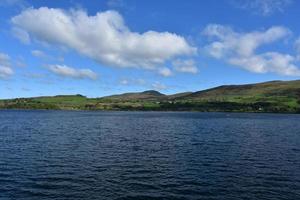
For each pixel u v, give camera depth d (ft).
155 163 163.94
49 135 295.28
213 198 108.17
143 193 112.57
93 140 259.39
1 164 156.35
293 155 190.19
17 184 120.98
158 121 541.75
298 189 118.21
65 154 188.14
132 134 313.53
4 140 251.80
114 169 148.97
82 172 142.00
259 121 561.02
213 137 288.71
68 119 589.32
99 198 106.63
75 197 107.24
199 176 136.77
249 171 146.61
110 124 460.96
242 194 112.27
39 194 109.70
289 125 464.24
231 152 200.13
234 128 398.42
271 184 124.67
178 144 237.45
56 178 130.82
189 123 490.49
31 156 179.63
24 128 372.17
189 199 107.14
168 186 121.39
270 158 179.63
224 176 137.08
